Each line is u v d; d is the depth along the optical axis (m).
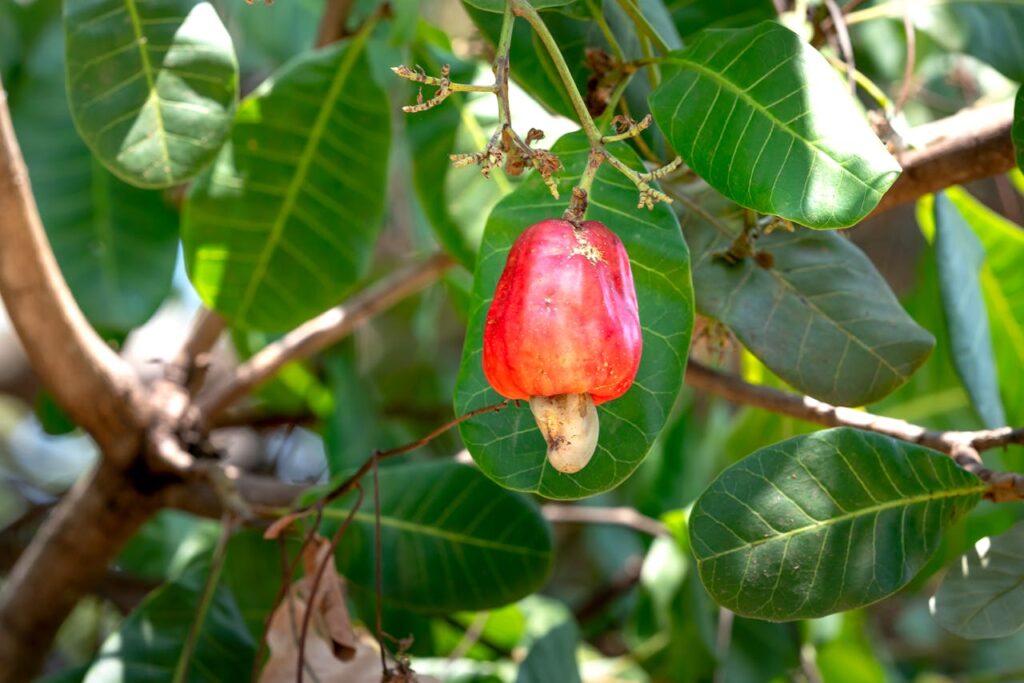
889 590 0.90
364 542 1.15
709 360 1.09
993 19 1.21
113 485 1.27
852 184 0.84
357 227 1.21
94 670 1.10
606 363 0.79
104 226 1.31
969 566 0.91
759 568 0.90
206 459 1.30
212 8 0.98
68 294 1.17
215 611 1.14
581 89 1.04
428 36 1.24
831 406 1.05
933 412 1.41
